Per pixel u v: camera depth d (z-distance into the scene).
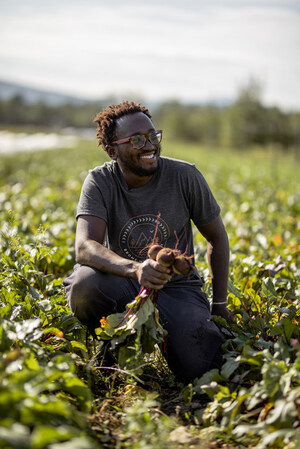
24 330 2.54
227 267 3.27
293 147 48.81
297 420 2.23
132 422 2.21
